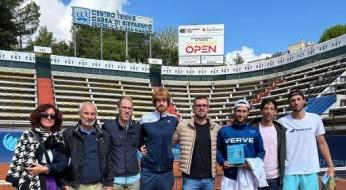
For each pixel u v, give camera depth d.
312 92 33.72
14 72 38.81
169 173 8.46
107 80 43.50
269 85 42.06
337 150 18.83
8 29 52.41
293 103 8.26
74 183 7.29
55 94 38.84
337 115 26.81
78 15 47.69
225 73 46.66
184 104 44.03
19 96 36.78
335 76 33.34
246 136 8.12
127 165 8.06
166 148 8.34
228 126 8.32
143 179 8.38
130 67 44.91
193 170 8.29
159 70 46.28
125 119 8.13
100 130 7.70
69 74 41.53
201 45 48.41
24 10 55.19
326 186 8.38
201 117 8.41
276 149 8.24
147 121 8.46
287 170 8.23
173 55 84.25
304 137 8.23
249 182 8.07
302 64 39.81
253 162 7.91
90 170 7.40
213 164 8.36
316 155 8.27
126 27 50.53
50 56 40.75
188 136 8.38
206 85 46.72
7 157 24.61
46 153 6.88
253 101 40.91
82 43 77.44
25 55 39.50
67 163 7.12
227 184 8.20
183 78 46.88
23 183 6.65
